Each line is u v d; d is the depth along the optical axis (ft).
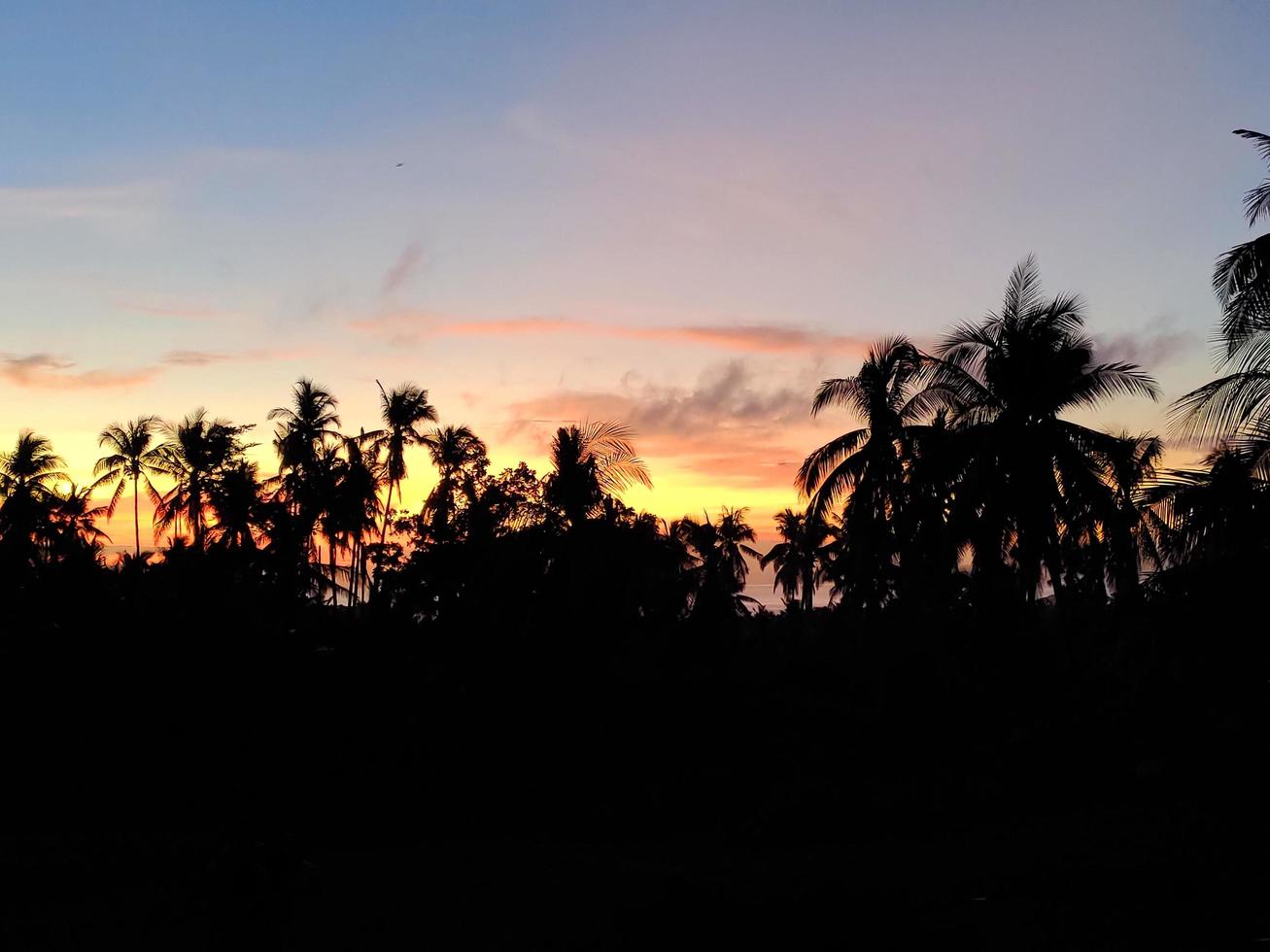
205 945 34.71
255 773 63.00
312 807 60.64
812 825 55.01
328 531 128.47
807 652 105.60
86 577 77.46
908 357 96.73
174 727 67.56
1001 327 84.89
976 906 35.73
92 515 140.46
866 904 32.91
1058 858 43.57
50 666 70.23
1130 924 32.12
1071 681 79.05
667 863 48.62
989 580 84.58
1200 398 51.34
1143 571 71.31
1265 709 61.57
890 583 110.83
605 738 70.23
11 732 65.21
